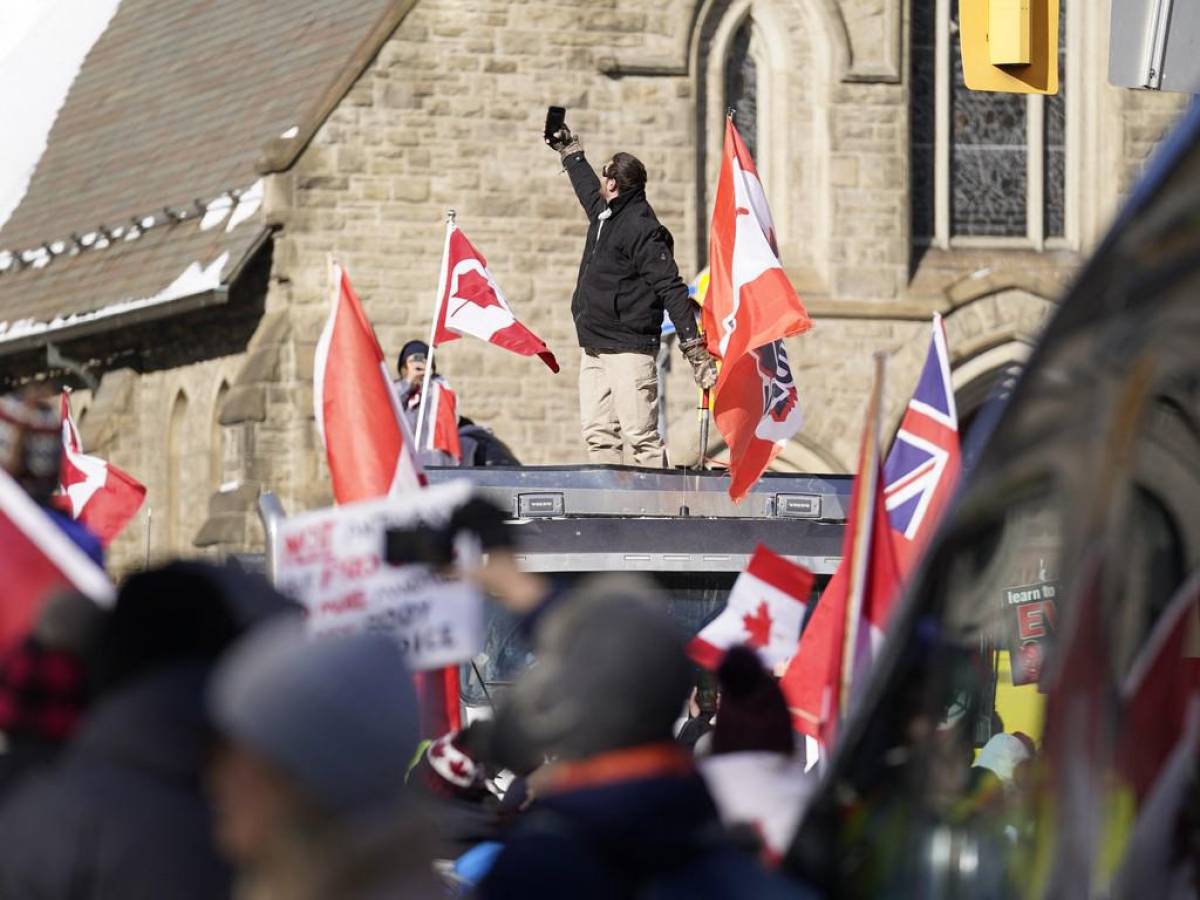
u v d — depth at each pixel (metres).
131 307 101.44
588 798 13.68
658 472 34.25
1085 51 101.75
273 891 11.27
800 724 23.61
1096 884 11.84
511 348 49.78
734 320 40.81
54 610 16.73
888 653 13.25
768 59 98.69
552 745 14.20
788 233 98.94
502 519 18.39
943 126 100.75
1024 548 13.62
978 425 13.01
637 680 13.83
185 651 14.91
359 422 25.08
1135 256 11.53
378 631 18.69
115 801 14.27
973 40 32.97
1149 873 11.84
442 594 18.61
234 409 93.75
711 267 41.34
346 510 18.78
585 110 95.38
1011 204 101.38
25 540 19.59
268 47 111.12
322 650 11.32
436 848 12.00
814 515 34.50
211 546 92.88
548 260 94.56
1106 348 11.67
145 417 107.50
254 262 95.94
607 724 13.80
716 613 32.12
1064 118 102.06
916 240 100.25
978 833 13.13
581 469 33.84
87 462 47.53
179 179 109.12
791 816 18.23
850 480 35.34
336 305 25.20
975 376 99.12
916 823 13.42
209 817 14.36
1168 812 11.87
